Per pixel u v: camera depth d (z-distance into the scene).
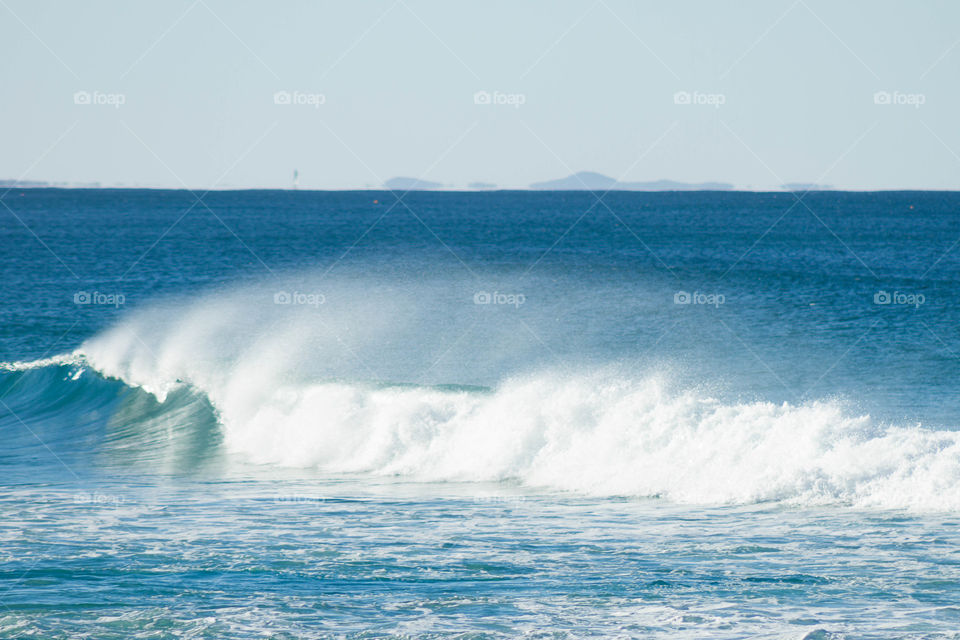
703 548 43.09
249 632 31.69
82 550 43.44
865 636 30.42
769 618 32.59
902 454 52.31
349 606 34.62
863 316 141.00
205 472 70.44
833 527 46.09
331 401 77.50
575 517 51.06
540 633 31.48
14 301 176.12
